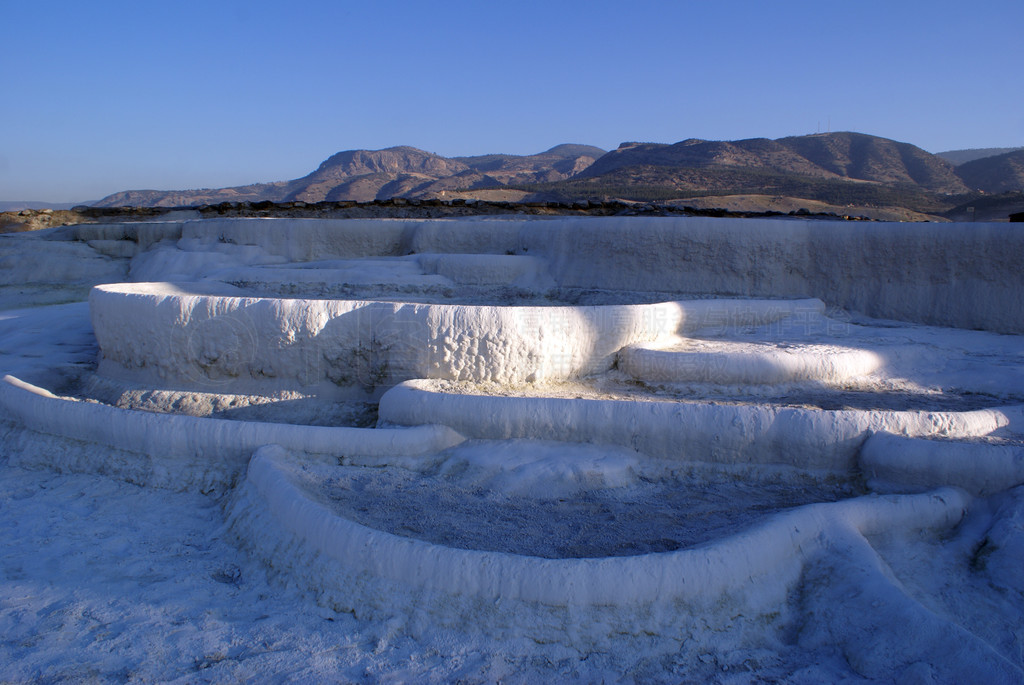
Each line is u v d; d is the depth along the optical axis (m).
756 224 9.30
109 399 6.79
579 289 10.57
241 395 6.43
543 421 5.09
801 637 3.33
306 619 3.45
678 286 9.83
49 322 9.93
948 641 2.99
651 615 3.22
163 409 6.45
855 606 3.35
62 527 4.71
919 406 5.41
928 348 6.76
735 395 5.84
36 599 3.70
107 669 3.02
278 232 13.77
